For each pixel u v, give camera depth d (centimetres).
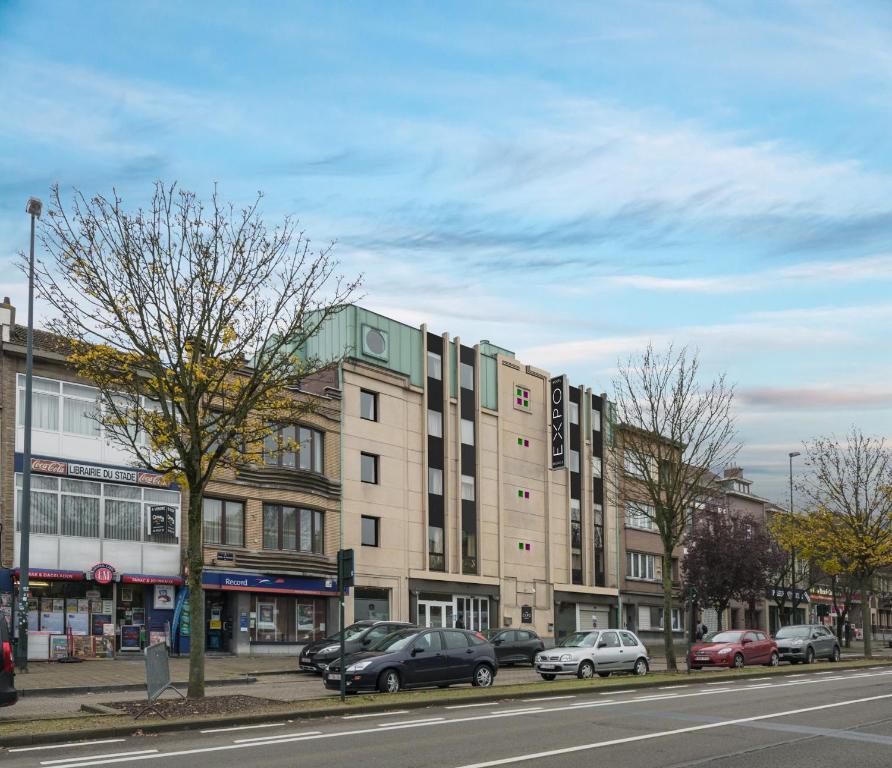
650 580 6100
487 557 4956
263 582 3762
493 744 1438
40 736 1475
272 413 2291
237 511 3778
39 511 3155
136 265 1989
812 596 8025
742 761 1295
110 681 2573
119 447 3381
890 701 2144
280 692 2416
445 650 2389
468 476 4931
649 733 1570
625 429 3656
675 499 3803
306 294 2159
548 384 5569
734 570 5359
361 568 4269
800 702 2116
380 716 1855
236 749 1386
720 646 3591
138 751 1371
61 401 3247
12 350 3123
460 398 4928
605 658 2988
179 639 3488
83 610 3259
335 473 4212
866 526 4816
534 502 5344
